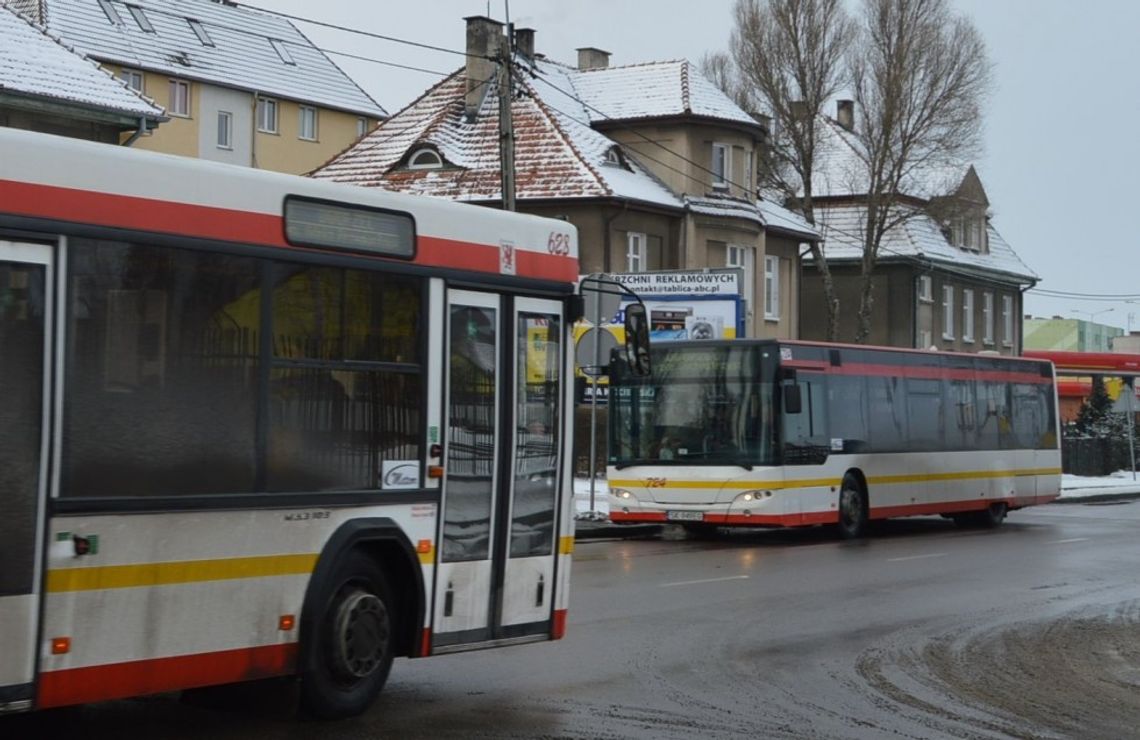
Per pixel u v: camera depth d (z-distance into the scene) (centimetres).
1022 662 1244
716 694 1051
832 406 2461
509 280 1020
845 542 2406
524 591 1035
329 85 6962
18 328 714
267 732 870
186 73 6162
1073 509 3609
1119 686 1149
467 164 4191
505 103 2462
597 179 4097
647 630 1336
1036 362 3116
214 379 809
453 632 976
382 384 917
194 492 796
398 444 929
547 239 1062
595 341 2420
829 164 6194
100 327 749
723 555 2098
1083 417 5675
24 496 715
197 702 959
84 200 745
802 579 1783
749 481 2308
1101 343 12681
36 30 3462
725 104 4647
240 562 823
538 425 1048
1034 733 965
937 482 2719
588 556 2047
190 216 799
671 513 2352
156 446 777
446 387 965
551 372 1062
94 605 746
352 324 897
